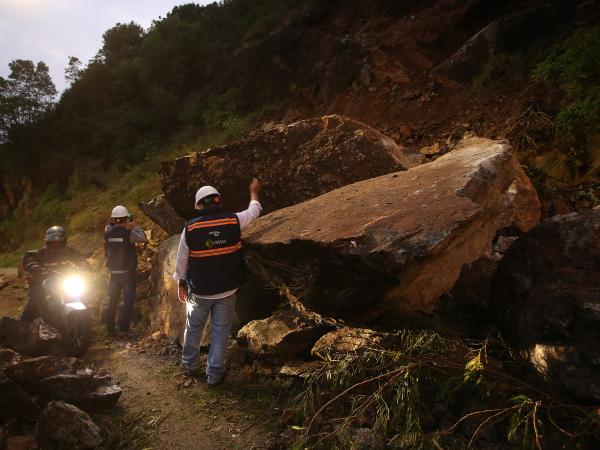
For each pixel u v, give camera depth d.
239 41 18.83
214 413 3.46
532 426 2.62
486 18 11.84
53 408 2.99
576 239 3.04
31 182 22.38
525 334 2.99
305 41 14.76
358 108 11.54
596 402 2.46
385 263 2.71
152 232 9.35
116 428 3.29
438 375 3.09
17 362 3.59
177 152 15.74
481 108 8.84
